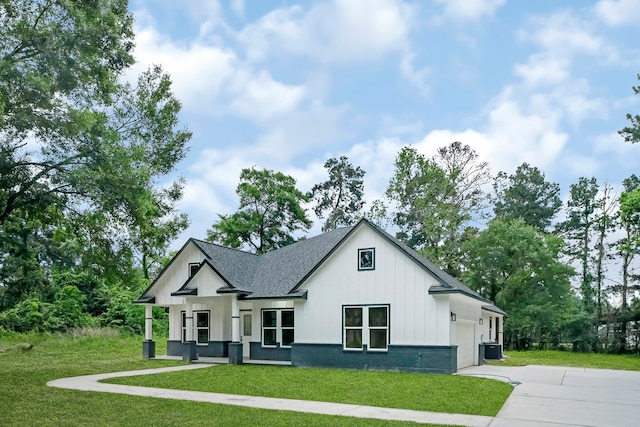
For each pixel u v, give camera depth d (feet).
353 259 64.80
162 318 132.77
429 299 59.26
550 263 128.57
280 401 37.73
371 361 61.52
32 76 45.65
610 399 40.70
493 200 154.30
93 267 65.05
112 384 46.37
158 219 110.83
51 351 85.35
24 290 114.32
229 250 82.38
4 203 53.11
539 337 127.24
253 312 74.90
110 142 55.88
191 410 33.76
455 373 57.67
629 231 137.49
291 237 155.63
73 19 50.70
